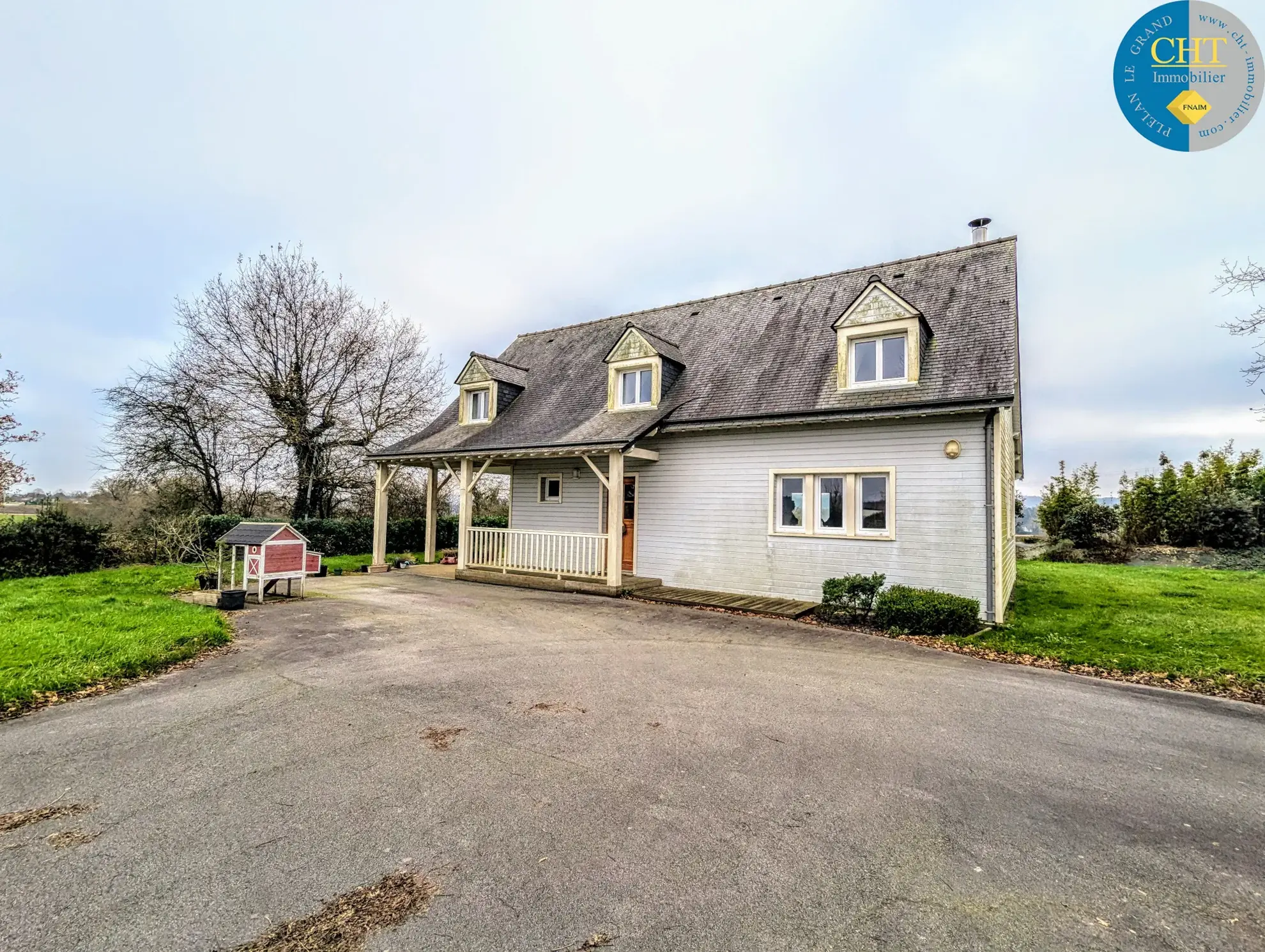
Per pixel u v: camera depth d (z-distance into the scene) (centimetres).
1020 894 273
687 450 1283
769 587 1166
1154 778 407
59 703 521
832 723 499
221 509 2111
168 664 643
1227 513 2012
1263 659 701
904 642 820
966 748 452
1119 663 700
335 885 270
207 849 299
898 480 1042
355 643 752
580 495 1488
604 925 245
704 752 434
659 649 753
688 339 1536
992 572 948
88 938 232
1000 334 1032
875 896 269
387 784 375
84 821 326
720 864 292
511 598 1148
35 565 1348
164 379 1989
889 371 1095
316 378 2252
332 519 2131
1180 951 237
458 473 1700
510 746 440
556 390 1627
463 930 240
